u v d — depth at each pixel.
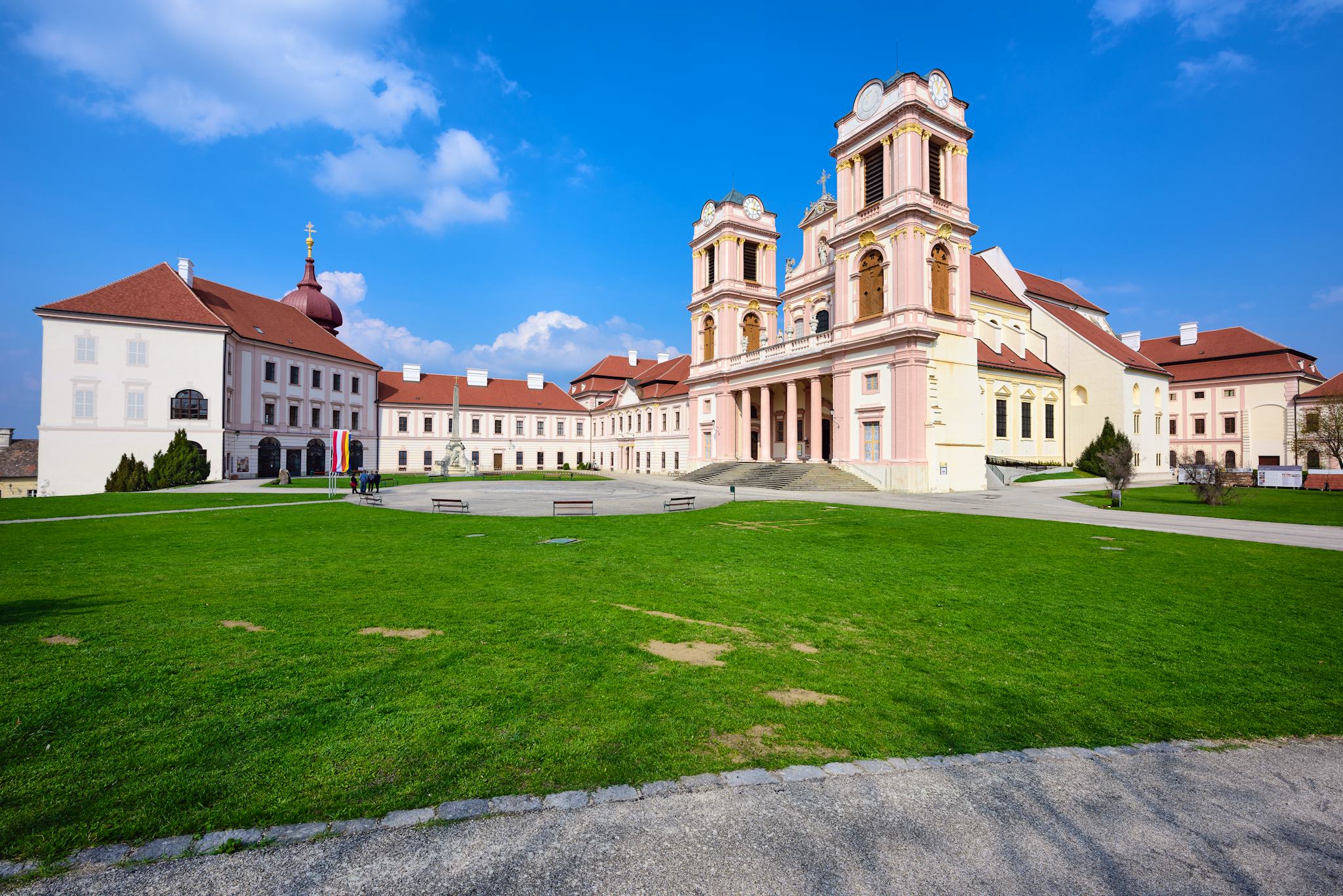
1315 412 58.47
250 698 6.38
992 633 9.35
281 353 61.25
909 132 41.22
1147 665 8.09
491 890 3.72
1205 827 4.57
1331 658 8.42
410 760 5.15
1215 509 28.28
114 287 51.12
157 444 50.00
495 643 8.31
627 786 4.85
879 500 33.06
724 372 58.44
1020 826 4.51
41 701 6.21
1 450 56.94
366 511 27.05
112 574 13.06
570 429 91.00
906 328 40.03
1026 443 55.12
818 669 7.61
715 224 60.19
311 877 3.80
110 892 3.65
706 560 14.88
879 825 4.46
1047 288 66.56
